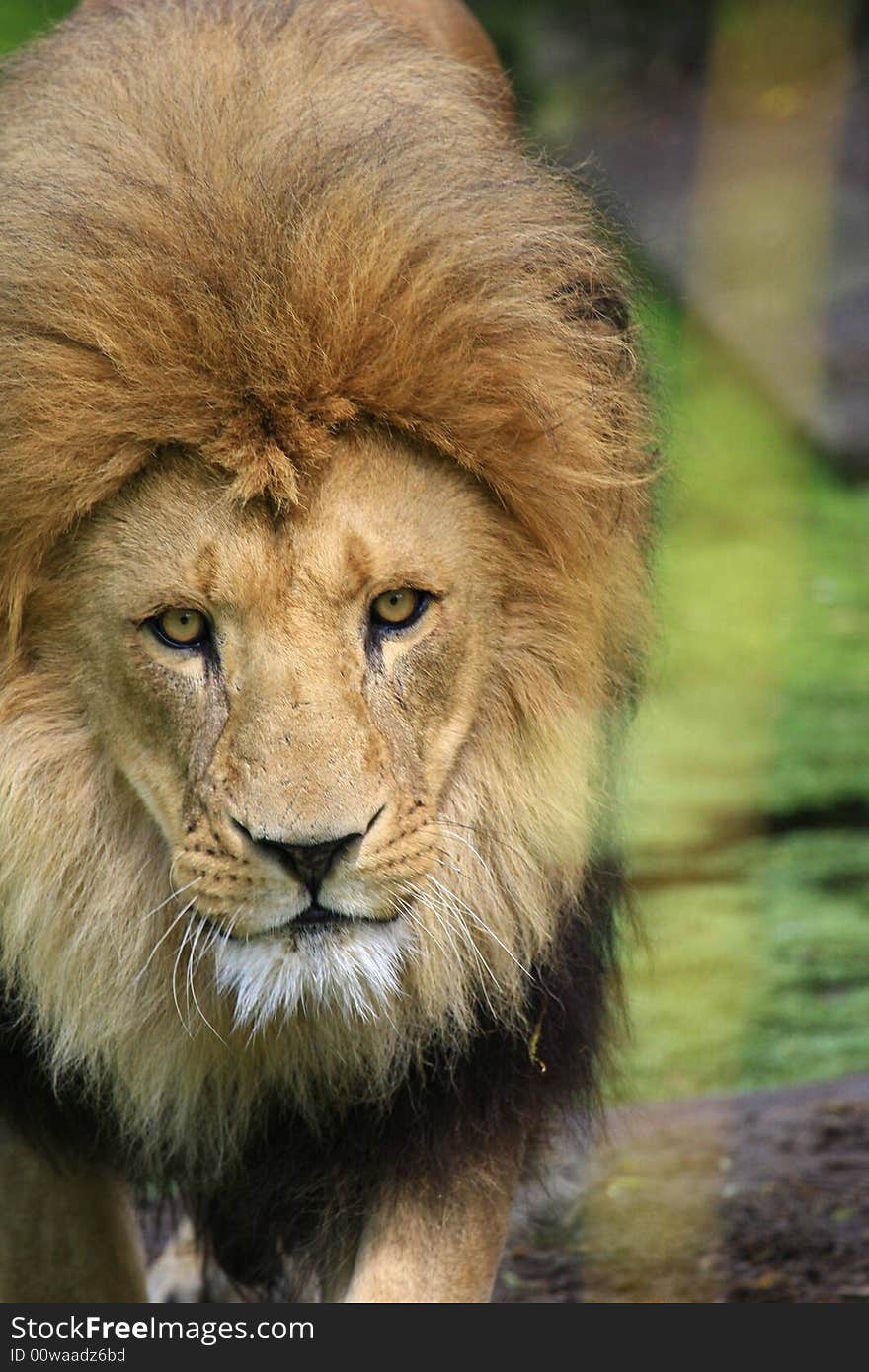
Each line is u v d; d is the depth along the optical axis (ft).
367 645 16.47
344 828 15.78
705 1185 24.03
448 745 16.97
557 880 18.12
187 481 16.26
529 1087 18.54
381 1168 18.21
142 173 16.67
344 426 16.29
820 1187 23.91
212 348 15.99
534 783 17.83
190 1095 18.12
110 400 16.15
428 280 16.38
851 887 34.45
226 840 16.07
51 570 16.80
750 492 55.16
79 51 19.22
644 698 20.89
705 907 33.73
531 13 86.48
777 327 63.72
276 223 16.24
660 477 19.42
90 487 16.26
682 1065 28.43
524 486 17.02
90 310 16.22
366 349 16.11
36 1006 17.81
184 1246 23.98
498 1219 18.54
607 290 18.65
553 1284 22.56
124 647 16.53
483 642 17.22
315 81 17.88
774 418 59.52
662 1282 22.22
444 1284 18.17
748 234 70.44
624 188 75.61
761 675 43.34
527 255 17.26
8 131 18.58
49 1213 18.97
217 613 16.20
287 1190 18.72
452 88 19.53
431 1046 18.04
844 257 68.13
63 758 17.13
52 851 17.21
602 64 86.53
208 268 16.15
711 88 82.02
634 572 18.33
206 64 17.80
